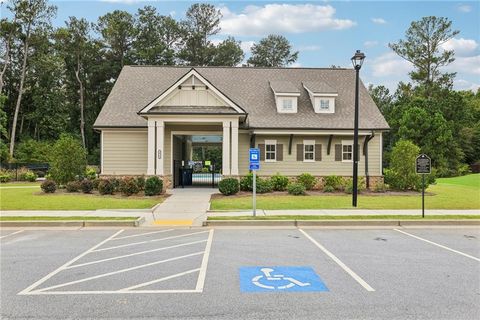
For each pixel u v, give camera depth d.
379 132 26.38
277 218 13.48
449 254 8.95
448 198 19.73
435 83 59.06
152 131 23.12
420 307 5.57
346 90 29.34
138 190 20.70
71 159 23.73
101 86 60.16
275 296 6.03
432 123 47.00
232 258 8.52
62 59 53.22
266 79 29.95
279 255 8.79
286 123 25.77
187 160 33.56
